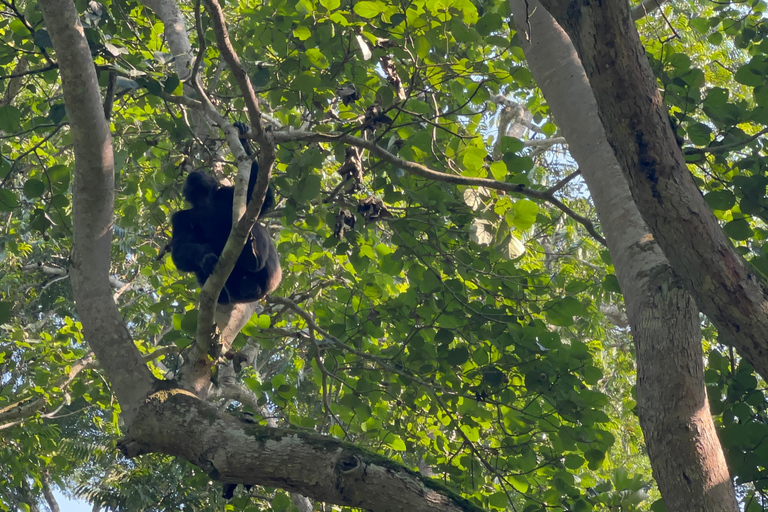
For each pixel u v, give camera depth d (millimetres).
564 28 5797
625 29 5527
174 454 8039
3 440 16078
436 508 6852
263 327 11125
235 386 18094
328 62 10781
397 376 12273
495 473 10789
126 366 8656
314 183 9992
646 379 6465
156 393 8352
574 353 10523
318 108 11445
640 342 6727
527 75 10602
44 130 12953
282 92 11258
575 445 10719
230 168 13727
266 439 7422
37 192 9867
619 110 5773
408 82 11359
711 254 5863
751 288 5844
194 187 11672
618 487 10359
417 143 10391
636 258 7324
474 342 11852
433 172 9008
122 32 13500
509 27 12195
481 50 13039
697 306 6203
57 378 16422
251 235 10602
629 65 5605
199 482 12516
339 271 15312
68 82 8125
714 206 9617
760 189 9383
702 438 5977
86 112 8273
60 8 7879
